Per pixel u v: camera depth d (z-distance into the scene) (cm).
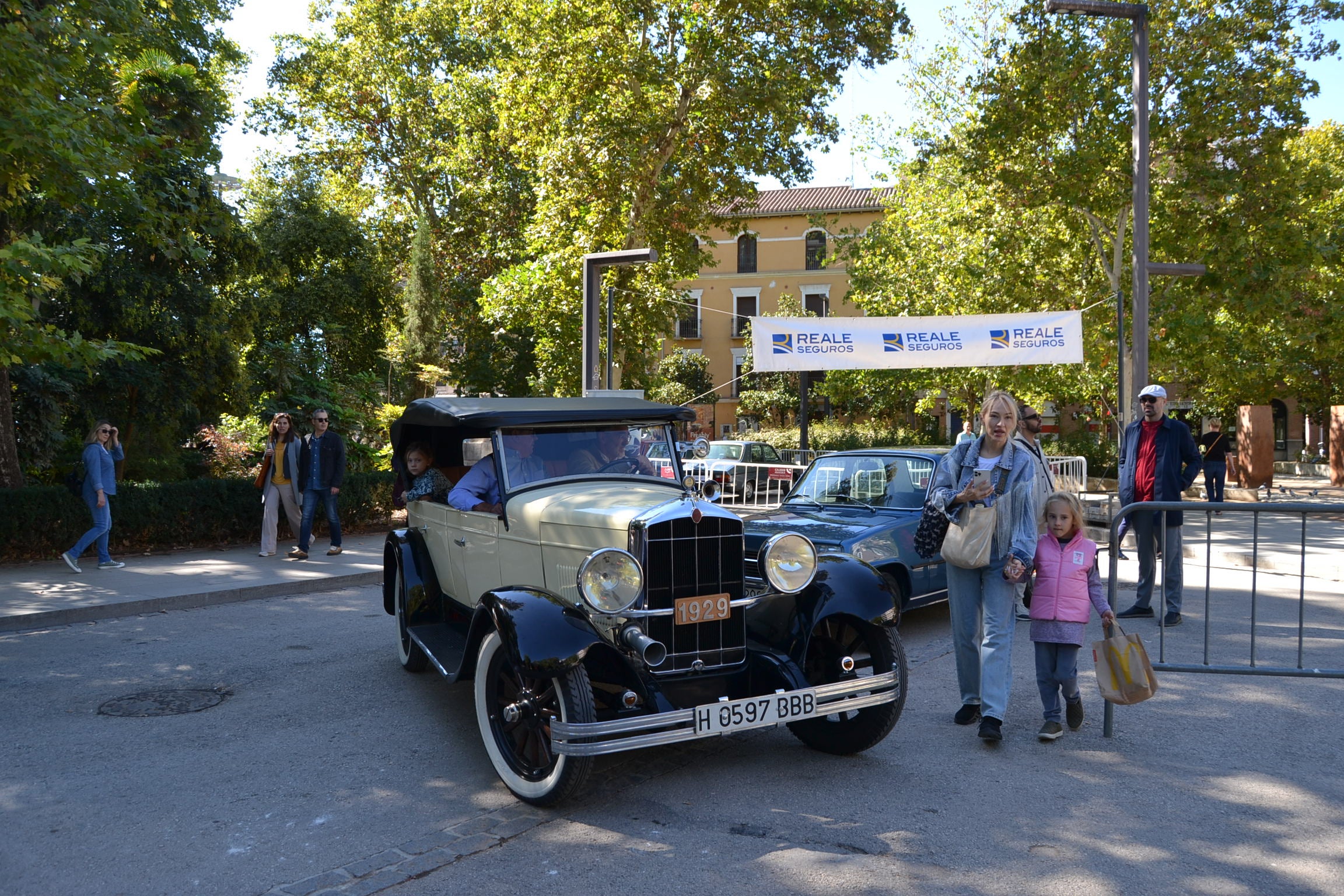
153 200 1198
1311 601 925
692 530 482
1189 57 1812
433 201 3572
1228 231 1886
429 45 3288
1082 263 2250
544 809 450
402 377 3334
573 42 1905
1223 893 357
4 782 489
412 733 570
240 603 1000
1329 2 1781
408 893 366
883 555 754
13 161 944
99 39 1016
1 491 1159
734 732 445
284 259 3080
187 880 379
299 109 3394
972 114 2061
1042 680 541
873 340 1519
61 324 1664
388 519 1609
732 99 1911
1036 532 516
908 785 473
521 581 554
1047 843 403
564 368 2133
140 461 1731
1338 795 450
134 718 598
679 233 2188
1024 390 2522
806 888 366
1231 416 3403
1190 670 599
